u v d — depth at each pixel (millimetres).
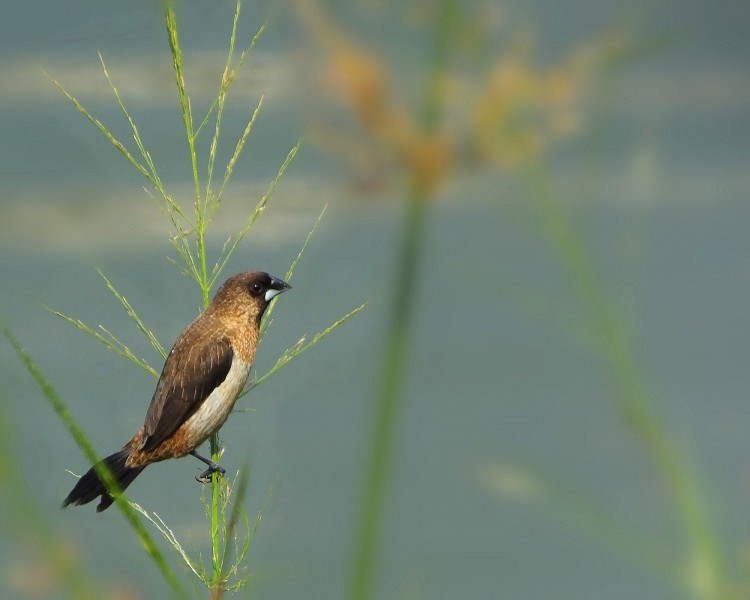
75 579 3750
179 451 9820
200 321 10242
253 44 7809
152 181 8359
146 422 9734
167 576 5402
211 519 7961
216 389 9945
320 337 8336
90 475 7703
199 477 9078
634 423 4543
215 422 9984
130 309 8641
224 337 10047
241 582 7473
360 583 3736
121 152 8477
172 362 9953
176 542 7645
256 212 8141
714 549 4449
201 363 9891
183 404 9797
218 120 8133
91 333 8570
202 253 8453
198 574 7547
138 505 7816
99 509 7910
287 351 8633
